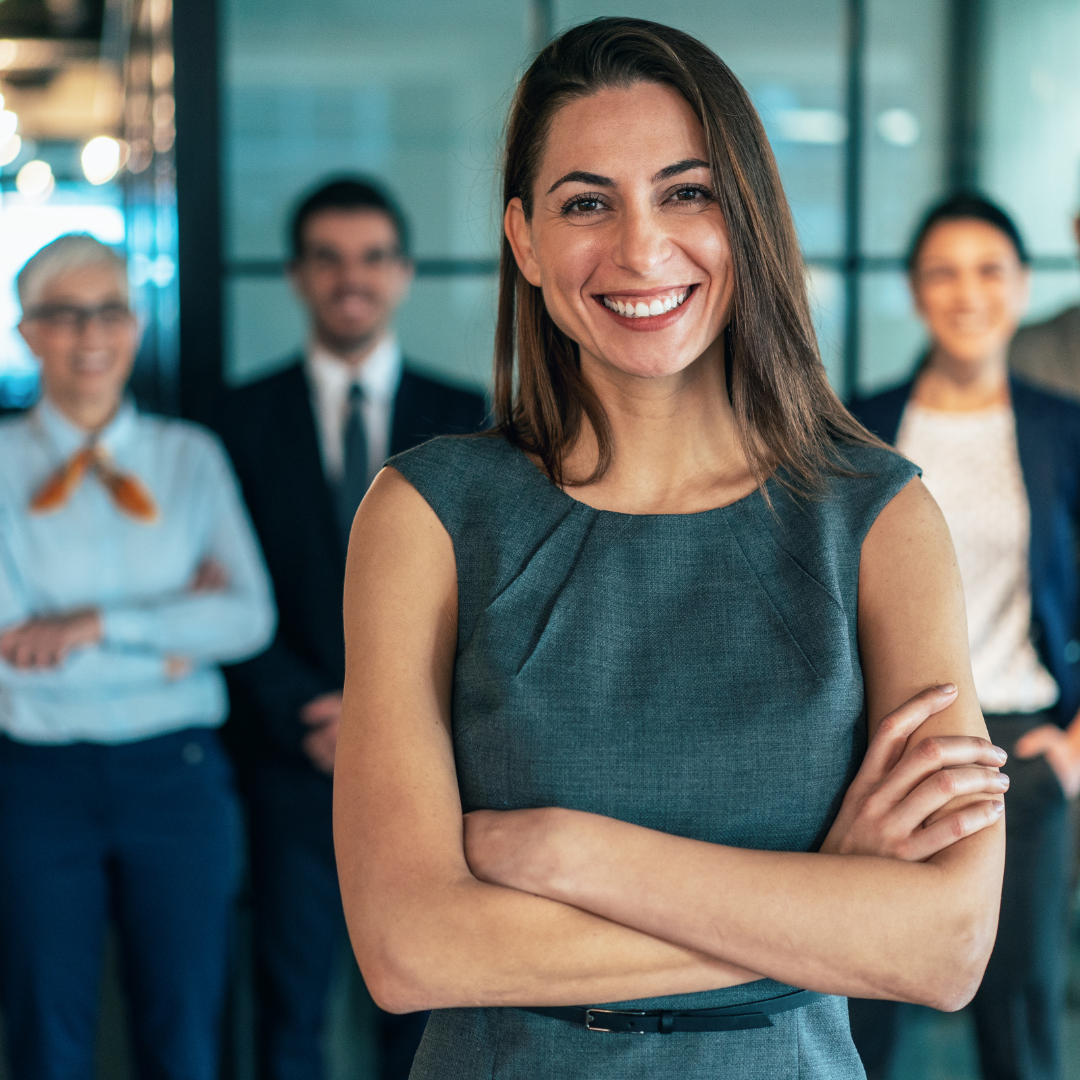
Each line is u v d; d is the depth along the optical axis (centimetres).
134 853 237
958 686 117
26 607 243
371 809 114
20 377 316
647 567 121
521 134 125
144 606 244
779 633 118
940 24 379
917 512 123
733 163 118
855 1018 240
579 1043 113
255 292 347
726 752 114
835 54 375
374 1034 315
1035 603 246
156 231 335
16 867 230
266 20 343
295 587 276
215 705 256
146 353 333
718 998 113
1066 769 244
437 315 360
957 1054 318
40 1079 232
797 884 107
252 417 283
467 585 123
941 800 111
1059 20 385
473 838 112
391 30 350
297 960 267
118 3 330
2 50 324
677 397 125
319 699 268
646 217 117
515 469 127
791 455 125
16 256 324
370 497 128
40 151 327
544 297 126
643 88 119
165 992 240
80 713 236
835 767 116
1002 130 386
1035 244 391
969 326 251
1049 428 249
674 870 108
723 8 367
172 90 335
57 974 232
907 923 107
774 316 123
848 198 380
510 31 355
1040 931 243
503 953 108
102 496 247
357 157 352
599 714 116
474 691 119
